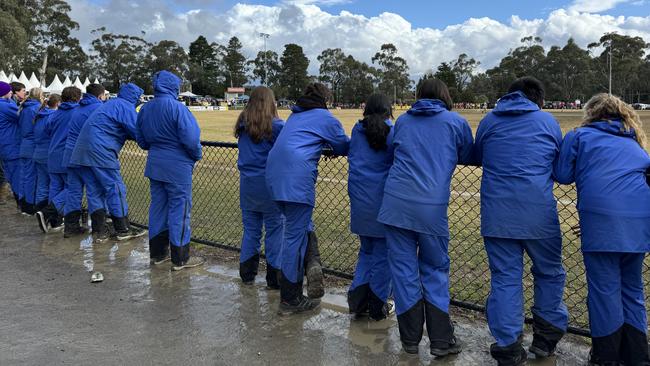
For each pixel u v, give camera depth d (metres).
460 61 119.62
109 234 5.94
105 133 5.42
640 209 2.60
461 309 3.79
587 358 3.02
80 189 5.93
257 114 3.93
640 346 2.76
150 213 4.88
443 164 2.94
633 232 2.58
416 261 3.07
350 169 3.47
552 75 110.88
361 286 3.56
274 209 4.04
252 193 4.07
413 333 3.03
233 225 6.50
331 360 3.03
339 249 5.41
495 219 2.81
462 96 106.50
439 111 2.99
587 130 2.78
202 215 7.10
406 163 2.98
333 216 6.86
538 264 2.89
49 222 6.22
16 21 45.91
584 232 2.72
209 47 128.38
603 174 2.65
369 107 3.37
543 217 2.75
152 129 4.55
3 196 8.19
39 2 70.44
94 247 5.53
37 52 84.81
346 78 122.38
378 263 3.47
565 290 4.18
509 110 2.84
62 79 86.12
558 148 2.84
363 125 3.34
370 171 3.36
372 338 3.33
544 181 2.77
